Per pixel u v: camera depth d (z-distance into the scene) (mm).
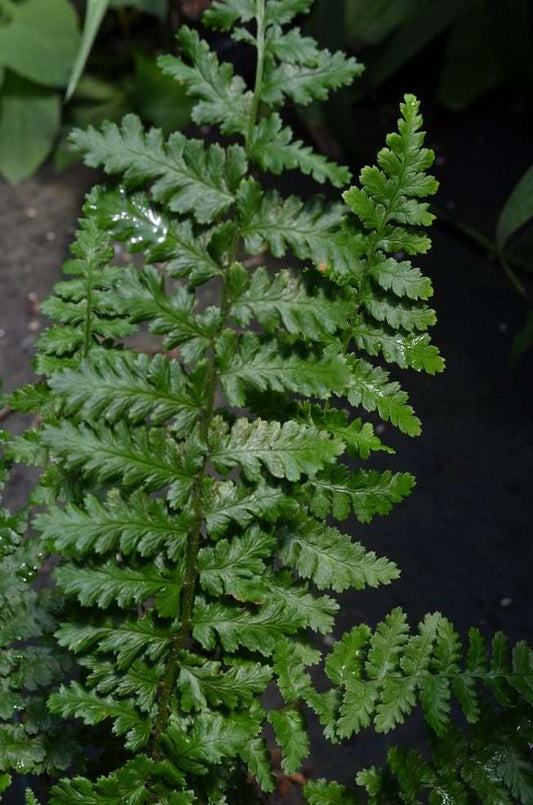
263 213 856
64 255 2508
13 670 1119
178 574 912
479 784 977
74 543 879
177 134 855
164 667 941
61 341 962
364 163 2635
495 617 1794
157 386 883
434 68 2928
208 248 873
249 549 914
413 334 923
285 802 1453
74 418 911
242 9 837
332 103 2449
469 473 2016
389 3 2611
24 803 1310
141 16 2959
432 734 994
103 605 896
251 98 845
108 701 935
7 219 2609
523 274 2398
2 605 1014
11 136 2688
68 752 1018
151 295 874
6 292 2424
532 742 981
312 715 1586
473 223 2518
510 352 2188
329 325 870
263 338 890
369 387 932
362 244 854
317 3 2270
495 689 967
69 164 2727
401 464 2023
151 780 944
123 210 866
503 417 2117
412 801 975
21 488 2004
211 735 921
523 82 2717
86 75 2799
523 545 1907
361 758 1552
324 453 886
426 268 2412
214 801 978
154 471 887
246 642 927
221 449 890
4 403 967
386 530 1922
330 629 968
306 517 958
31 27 2672
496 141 2740
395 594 1815
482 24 2725
